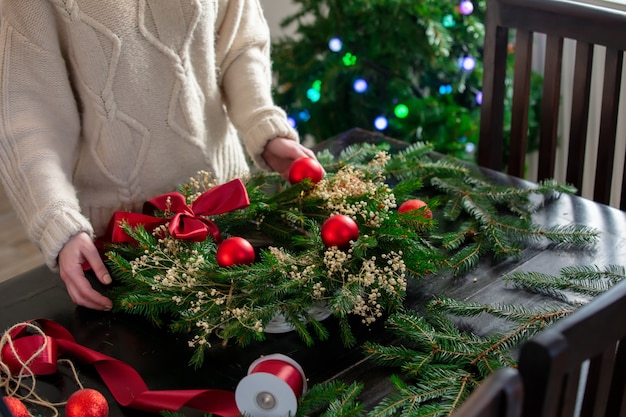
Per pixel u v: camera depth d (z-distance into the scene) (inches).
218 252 67.5
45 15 71.3
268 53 87.6
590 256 74.2
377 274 67.3
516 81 93.0
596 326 49.2
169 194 73.2
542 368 47.3
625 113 112.0
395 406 59.0
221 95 85.9
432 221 71.3
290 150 79.6
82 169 79.1
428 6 124.8
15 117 70.8
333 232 67.2
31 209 69.6
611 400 58.1
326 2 131.3
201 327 66.5
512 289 70.5
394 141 94.1
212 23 79.4
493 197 82.3
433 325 66.8
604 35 85.5
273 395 58.4
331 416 58.1
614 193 118.1
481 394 45.4
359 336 66.6
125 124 77.0
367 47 130.9
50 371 63.8
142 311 69.2
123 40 74.0
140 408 60.8
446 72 131.3
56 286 73.3
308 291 65.7
